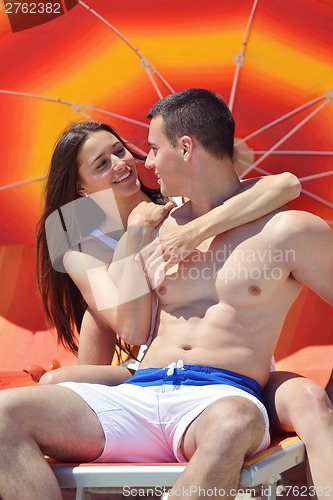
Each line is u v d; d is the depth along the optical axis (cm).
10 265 539
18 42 477
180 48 463
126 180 401
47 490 295
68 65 475
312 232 332
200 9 458
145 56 466
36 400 315
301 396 328
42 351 511
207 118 345
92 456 328
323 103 455
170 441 326
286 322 494
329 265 334
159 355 344
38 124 486
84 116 481
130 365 488
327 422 319
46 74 478
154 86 471
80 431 322
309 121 460
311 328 488
